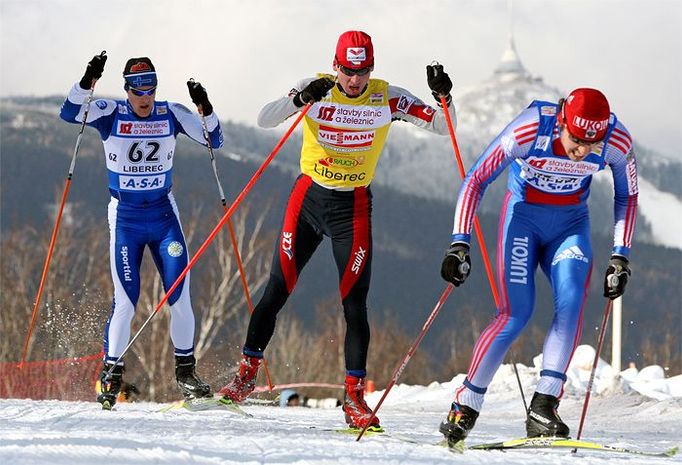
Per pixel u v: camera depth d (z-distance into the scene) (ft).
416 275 601.62
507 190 30.19
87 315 74.28
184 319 39.09
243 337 183.01
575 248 29.25
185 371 39.17
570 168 28.43
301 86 34.37
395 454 26.02
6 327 169.37
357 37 33.27
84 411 35.63
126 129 38.58
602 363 86.89
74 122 38.42
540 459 26.37
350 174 34.76
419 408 67.36
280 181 594.24
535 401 29.22
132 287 38.96
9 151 592.19
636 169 29.27
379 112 34.37
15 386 87.92
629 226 29.66
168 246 39.17
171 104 39.65
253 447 25.72
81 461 22.95
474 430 40.83
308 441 27.81
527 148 28.09
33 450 23.84
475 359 28.63
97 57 37.88
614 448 28.32
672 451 28.86
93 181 568.41
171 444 25.35
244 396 37.45
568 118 27.32
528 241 29.22
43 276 43.60
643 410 60.34
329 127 34.32
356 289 34.71
